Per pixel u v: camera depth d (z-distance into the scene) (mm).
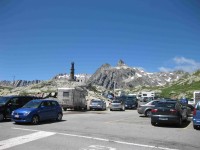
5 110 22594
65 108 41688
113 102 43594
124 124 21578
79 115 31062
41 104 21703
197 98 36812
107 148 11961
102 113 35719
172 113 20516
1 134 15445
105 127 19312
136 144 13016
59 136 14891
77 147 12016
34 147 11891
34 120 20625
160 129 18875
